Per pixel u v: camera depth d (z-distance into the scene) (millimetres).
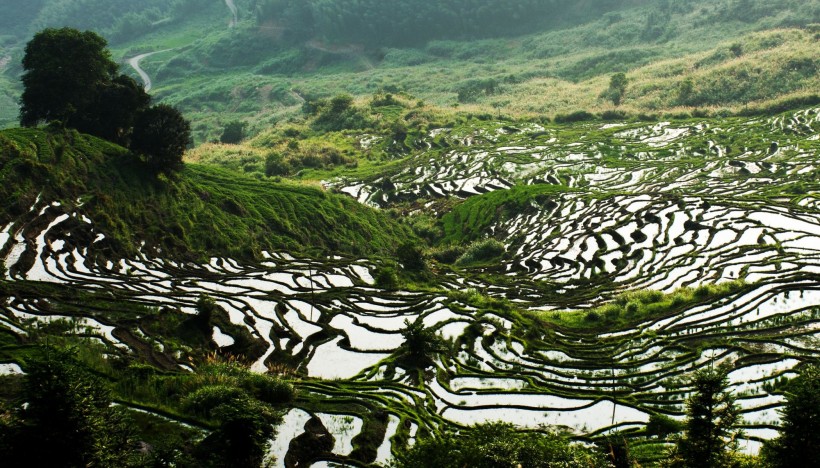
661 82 129125
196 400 34312
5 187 54125
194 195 69062
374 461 32875
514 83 163375
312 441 33344
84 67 69438
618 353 44750
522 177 96188
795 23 149750
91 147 64812
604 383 40906
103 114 70188
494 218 81688
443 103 154500
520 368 43062
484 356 44812
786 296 49594
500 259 70000
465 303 52906
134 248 57219
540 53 192625
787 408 25781
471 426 36281
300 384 39875
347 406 37406
